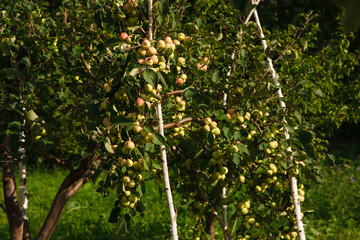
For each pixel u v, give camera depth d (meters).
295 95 3.87
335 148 10.27
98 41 2.97
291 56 3.30
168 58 2.63
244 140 2.95
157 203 6.54
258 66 2.95
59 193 2.98
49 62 3.11
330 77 4.71
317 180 3.13
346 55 4.82
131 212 2.66
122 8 2.71
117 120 2.36
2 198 6.95
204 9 3.90
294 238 3.21
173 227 2.69
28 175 8.85
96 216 6.17
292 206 3.22
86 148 2.50
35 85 2.80
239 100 2.95
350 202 6.37
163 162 2.70
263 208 3.16
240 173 3.12
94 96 2.59
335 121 4.75
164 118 3.04
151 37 2.67
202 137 3.01
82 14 3.10
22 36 2.98
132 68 2.39
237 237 3.21
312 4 8.89
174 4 3.42
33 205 6.88
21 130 2.69
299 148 3.19
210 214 3.57
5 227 5.76
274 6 9.49
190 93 2.80
